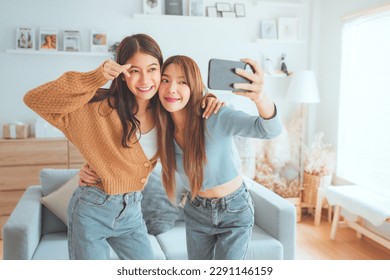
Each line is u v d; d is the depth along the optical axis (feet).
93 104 4.88
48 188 9.30
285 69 14.64
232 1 14.39
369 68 12.39
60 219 9.07
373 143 12.26
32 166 12.65
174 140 5.47
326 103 14.57
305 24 15.01
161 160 5.43
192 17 13.84
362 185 12.73
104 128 4.90
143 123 5.24
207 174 5.37
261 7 14.62
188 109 5.12
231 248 5.69
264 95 4.41
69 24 13.48
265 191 9.70
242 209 5.67
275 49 14.88
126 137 4.92
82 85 4.42
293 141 14.34
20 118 13.64
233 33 14.55
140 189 5.31
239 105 14.73
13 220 7.59
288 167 14.37
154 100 5.24
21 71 13.44
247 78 4.37
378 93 12.02
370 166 12.39
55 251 7.97
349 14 12.90
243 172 13.33
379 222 9.85
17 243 7.29
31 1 13.19
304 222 13.80
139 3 13.80
